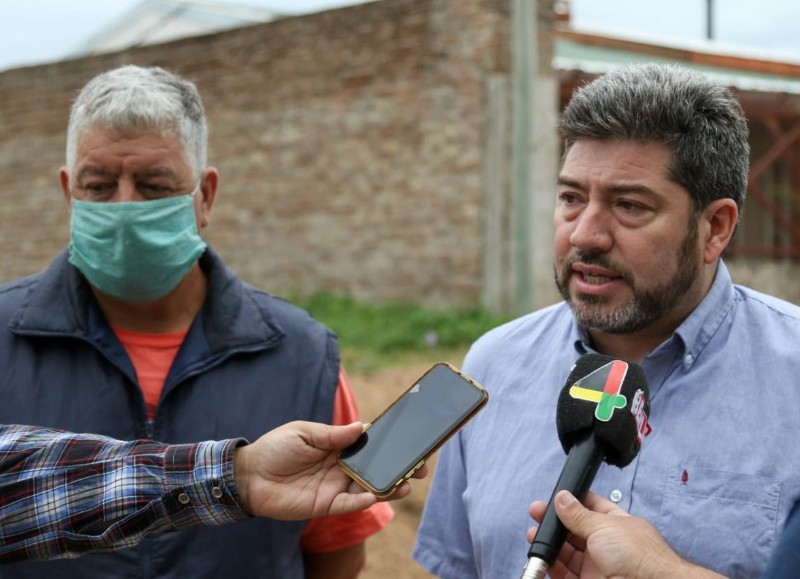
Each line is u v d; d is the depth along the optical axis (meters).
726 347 2.50
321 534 3.17
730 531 2.31
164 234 3.00
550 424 2.63
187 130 3.09
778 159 15.57
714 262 2.54
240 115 13.20
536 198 11.06
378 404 8.16
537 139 11.05
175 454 2.35
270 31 12.85
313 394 3.06
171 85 3.13
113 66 14.07
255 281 13.23
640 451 2.45
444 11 11.52
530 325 2.85
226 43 13.20
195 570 2.83
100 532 2.34
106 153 3.00
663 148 2.36
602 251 2.38
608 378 2.16
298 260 12.84
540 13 11.08
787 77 16.56
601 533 1.99
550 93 11.20
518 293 10.11
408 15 11.77
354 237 12.38
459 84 11.48
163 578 2.81
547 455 2.59
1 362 2.94
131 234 2.95
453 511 2.84
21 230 15.09
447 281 11.65
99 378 2.94
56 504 2.36
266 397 3.01
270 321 3.09
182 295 3.09
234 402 2.98
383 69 12.02
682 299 2.46
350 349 10.55
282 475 2.32
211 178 3.26
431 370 2.35
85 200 3.05
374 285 12.24
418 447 2.24
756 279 15.33
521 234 10.05
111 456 2.38
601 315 2.42
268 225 13.08
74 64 14.35
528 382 2.73
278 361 3.05
